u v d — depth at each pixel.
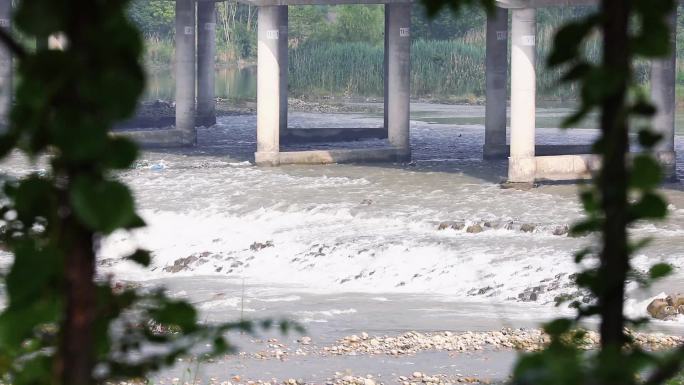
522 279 46.22
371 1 78.69
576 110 4.89
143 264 5.31
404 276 49.06
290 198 62.59
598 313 5.27
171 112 118.62
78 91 4.39
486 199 61.94
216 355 5.41
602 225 5.03
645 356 4.57
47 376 5.14
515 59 65.62
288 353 34.25
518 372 4.58
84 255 4.57
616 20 4.89
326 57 159.88
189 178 70.75
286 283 49.19
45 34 4.43
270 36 76.62
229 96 149.50
